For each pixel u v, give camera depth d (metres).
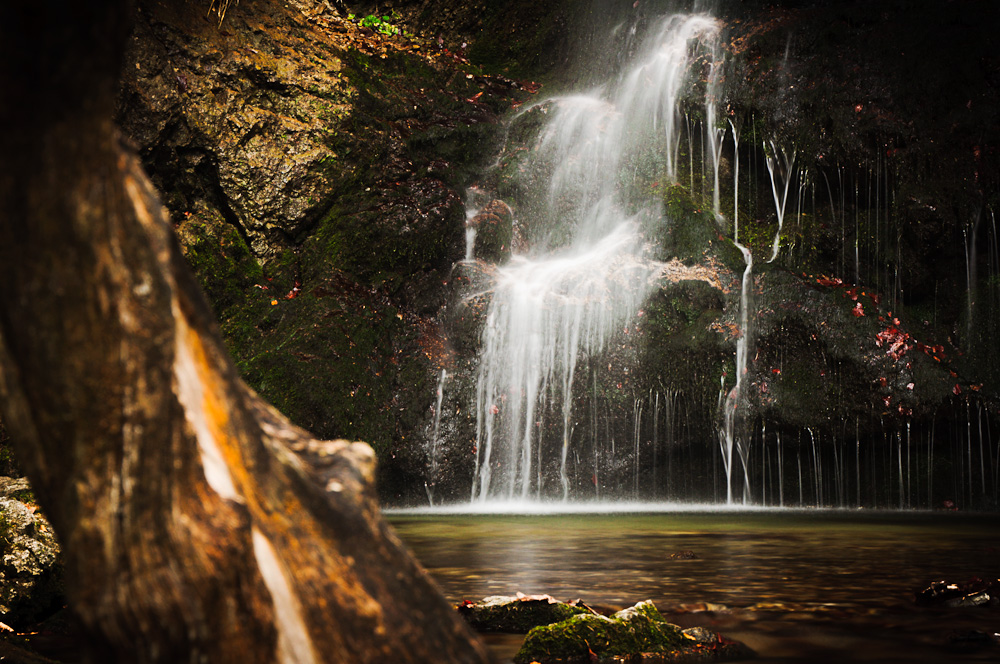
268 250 13.28
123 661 1.07
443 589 4.87
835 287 13.01
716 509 11.88
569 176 14.95
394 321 12.99
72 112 0.91
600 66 16.34
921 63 13.31
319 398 11.80
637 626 3.44
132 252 0.99
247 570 1.11
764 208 14.44
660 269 13.43
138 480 1.02
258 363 11.83
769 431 12.62
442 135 14.63
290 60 13.94
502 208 14.56
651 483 12.94
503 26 17.62
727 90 14.34
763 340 12.70
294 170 13.34
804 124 13.78
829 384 12.40
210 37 13.32
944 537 7.92
